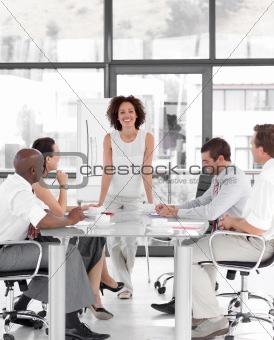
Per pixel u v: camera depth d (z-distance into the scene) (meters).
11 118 6.30
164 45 6.29
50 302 2.88
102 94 6.31
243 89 6.24
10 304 3.35
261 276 5.20
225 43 6.23
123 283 4.36
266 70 6.21
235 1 6.23
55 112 6.30
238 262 3.18
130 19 6.30
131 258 4.38
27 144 6.31
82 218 3.05
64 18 6.31
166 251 6.27
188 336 2.86
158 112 6.29
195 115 6.27
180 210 3.51
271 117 6.23
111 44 6.29
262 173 3.06
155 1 6.29
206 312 3.25
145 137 4.09
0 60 6.30
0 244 3.09
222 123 6.28
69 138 6.30
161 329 3.54
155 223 2.97
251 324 3.63
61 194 3.79
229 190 3.45
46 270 3.21
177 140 6.29
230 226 3.13
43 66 6.29
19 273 3.14
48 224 2.99
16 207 3.09
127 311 3.99
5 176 6.26
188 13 6.27
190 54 6.27
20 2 6.31
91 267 3.78
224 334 3.32
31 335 3.41
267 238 3.13
